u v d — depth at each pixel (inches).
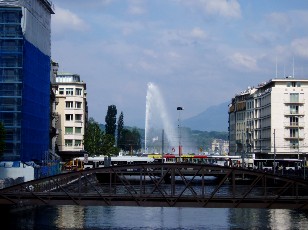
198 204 2952.8
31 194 2997.0
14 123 5162.4
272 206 2947.8
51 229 3270.2
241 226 3467.0
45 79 6195.9
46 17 6269.7
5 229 3245.6
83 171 3009.4
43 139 6063.0
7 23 5216.5
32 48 5526.6
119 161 7780.5
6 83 5182.1
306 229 3334.2
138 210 4389.8
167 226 3454.7
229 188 6072.8
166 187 6008.9
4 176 4475.9
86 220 3693.4
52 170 5615.2
